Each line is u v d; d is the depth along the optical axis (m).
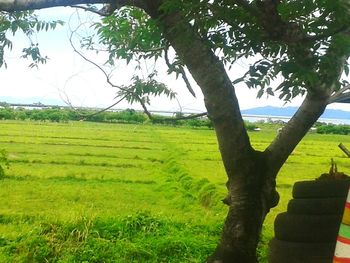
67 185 11.31
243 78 2.90
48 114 41.75
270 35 2.77
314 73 2.65
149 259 5.17
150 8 3.10
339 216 3.74
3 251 5.21
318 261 3.69
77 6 3.32
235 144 3.47
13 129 29.34
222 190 10.41
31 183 11.34
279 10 2.68
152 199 10.09
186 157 18.61
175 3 2.66
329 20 2.64
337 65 2.76
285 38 2.73
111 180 12.58
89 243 5.30
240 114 3.43
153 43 3.10
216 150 21.92
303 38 2.71
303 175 14.84
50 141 22.86
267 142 25.58
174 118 3.55
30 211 8.13
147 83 3.57
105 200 9.70
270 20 2.70
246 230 3.52
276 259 3.86
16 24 3.53
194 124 44.56
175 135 31.69
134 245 5.28
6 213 7.77
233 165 3.53
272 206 3.70
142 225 6.05
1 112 42.56
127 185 11.84
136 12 3.41
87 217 6.18
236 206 3.55
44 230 5.65
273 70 2.92
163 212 8.20
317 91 3.45
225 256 3.52
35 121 41.19
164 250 5.32
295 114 3.67
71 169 14.12
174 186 11.45
